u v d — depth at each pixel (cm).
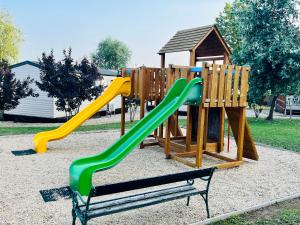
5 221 467
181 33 1273
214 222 480
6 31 3228
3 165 778
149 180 440
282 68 1930
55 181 664
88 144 1091
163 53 1243
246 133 890
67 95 1628
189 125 955
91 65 1695
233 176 752
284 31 2058
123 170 775
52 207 525
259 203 575
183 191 498
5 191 595
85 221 401
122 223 470
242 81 845
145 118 761
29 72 1989
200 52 1277
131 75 1074
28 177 685
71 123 1014
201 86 789
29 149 968
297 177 759
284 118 2430
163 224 471
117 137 1246
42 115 1988
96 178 702
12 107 1655
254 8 2073
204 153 991
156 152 997
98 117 2309
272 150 1085
